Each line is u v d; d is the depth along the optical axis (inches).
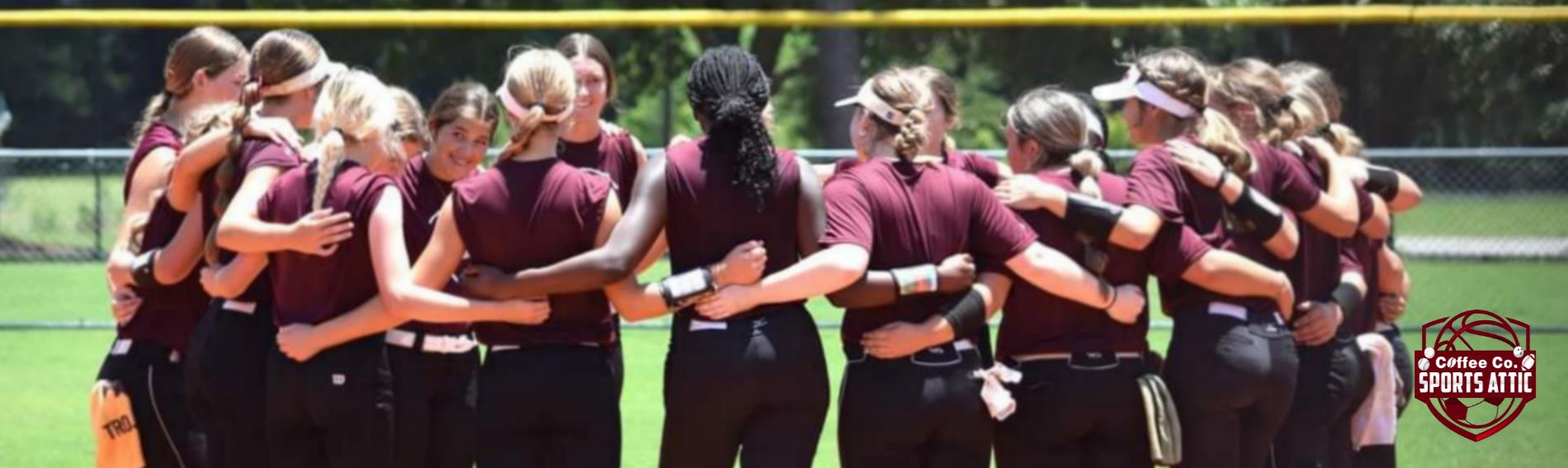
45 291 1435.8
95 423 552.1
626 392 975.6
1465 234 1646.2
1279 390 544.7
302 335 497.0
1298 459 580.1
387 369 508.1
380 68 2139.5
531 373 488.7
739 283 485.7
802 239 500.1
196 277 559.2
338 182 494.0
